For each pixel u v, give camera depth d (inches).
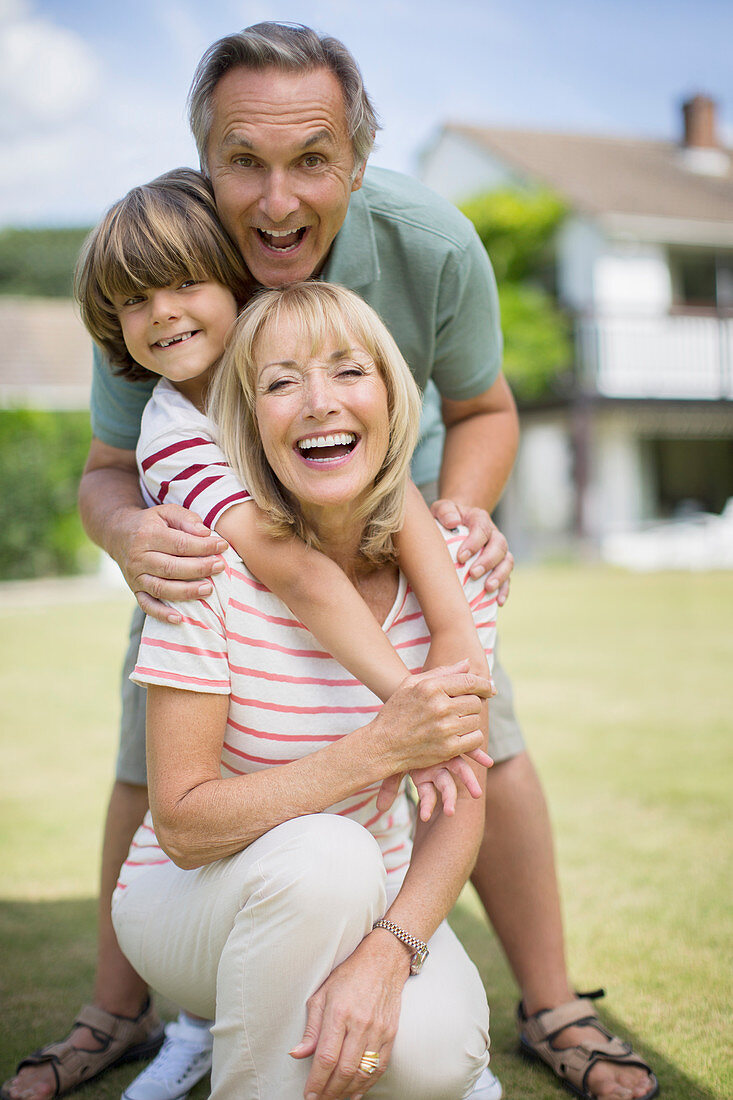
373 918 57.6
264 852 56.3
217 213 69.7
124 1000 75.8
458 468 88.0
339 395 59.6
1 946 95.5
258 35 65.8
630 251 634.8
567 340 613.3
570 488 661.3
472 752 60.3
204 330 69.7
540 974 75.8
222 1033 56.9
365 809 65.9
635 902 101.7
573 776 149.4
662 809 132.1
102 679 252.5
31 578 592.1
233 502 61.6
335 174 68.8
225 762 64.9
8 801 146.6
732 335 647.8
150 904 63.2
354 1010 53.3
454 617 65.0
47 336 768.3
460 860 60.2
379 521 64.4
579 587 446.3
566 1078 71.1
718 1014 79.1
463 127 757.3
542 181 653.9
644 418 641.6
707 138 815.7
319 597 60.4
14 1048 76.8
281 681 62.2
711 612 344.8
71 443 594.9
